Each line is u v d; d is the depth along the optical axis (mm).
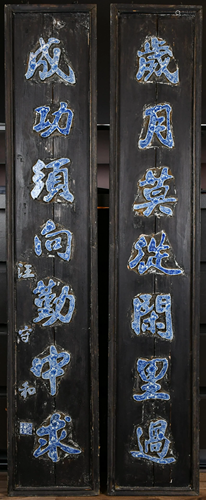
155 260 1695
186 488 1713
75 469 1707
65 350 1700
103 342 2078
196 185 1683
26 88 1669
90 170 1666
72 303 1694
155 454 1712
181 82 1675
